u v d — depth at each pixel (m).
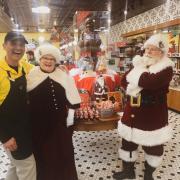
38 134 2.08
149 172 2.50
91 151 3.37
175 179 2.68
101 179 2.67
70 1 7.60
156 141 2.31
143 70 2.20
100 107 2.83
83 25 3.62
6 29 9.88
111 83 3.09
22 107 1.83
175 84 5.92
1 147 3.55
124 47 8.83
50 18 11.45
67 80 2.17
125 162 2.61
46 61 2.04
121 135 2.47
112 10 8.29
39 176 2.14
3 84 1.70
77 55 3.92
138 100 2.29
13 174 2.10
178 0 6.29
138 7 7.41
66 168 2.20
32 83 2.00
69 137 2.22
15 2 7.92
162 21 7.10
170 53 6.09
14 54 1.75
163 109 2.33
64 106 2.17
